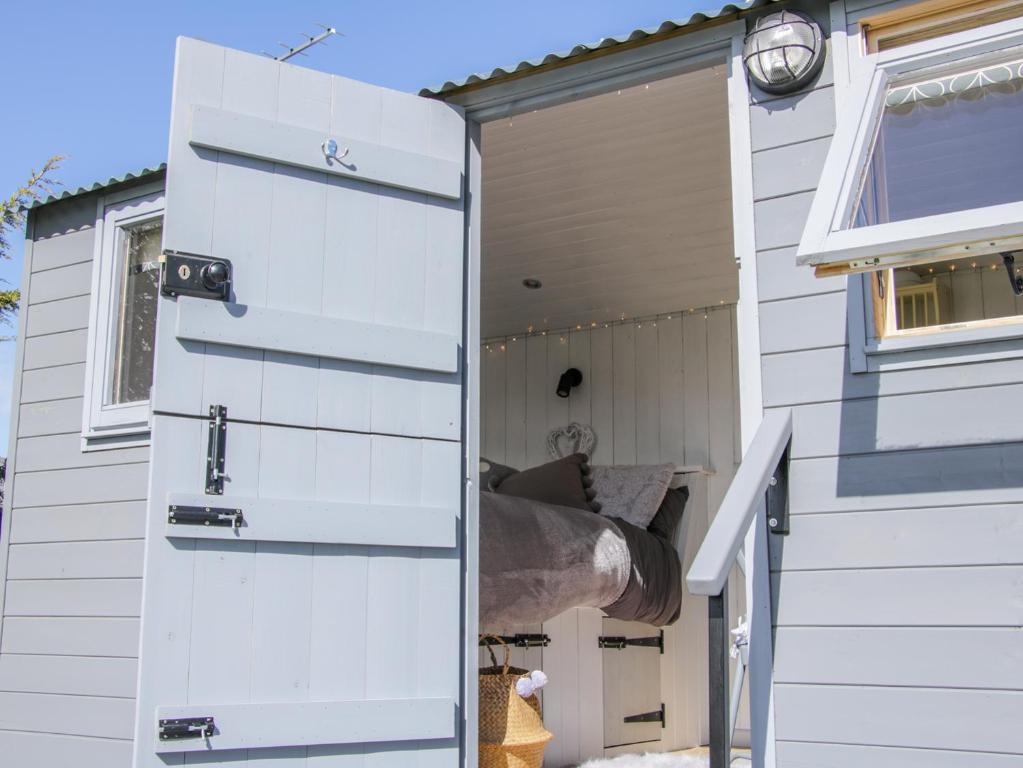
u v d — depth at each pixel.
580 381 6.53
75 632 4.73
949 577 2.80
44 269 5.27
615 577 4.62
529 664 5.03
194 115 3.23
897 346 2.96
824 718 2.87
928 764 2.73
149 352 4.86
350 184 3.46
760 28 3.22
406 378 3.45
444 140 3.68
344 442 3.31
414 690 3.28
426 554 3.38
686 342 6.26
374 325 3.39
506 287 5.97
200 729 2.96
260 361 3.23
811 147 3.18
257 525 3.12
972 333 2.87
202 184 3.22
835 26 3.20
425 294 3.53
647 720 5.21
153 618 2.97
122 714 4.51
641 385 6.36
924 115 3.00
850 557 2.92
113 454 4.79
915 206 2.90
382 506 3.31
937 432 2.88
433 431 3.46
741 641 3.04
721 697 2.45
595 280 5.87
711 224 5.14
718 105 4.03
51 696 4.74
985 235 2.50
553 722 4.92
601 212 5.02
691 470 5.75
